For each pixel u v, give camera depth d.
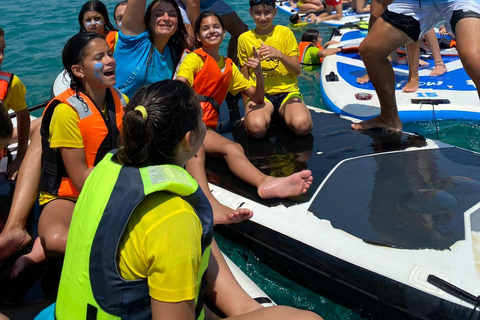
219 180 3.68
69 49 2.78
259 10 4.38
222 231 3.39
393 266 2.67
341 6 9.11
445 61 6.05
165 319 1.61
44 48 7.56
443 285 2.51
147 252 1.58
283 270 3.10
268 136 4.31
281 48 4.49
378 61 3.95
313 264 2.92
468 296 2.43
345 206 3.18
